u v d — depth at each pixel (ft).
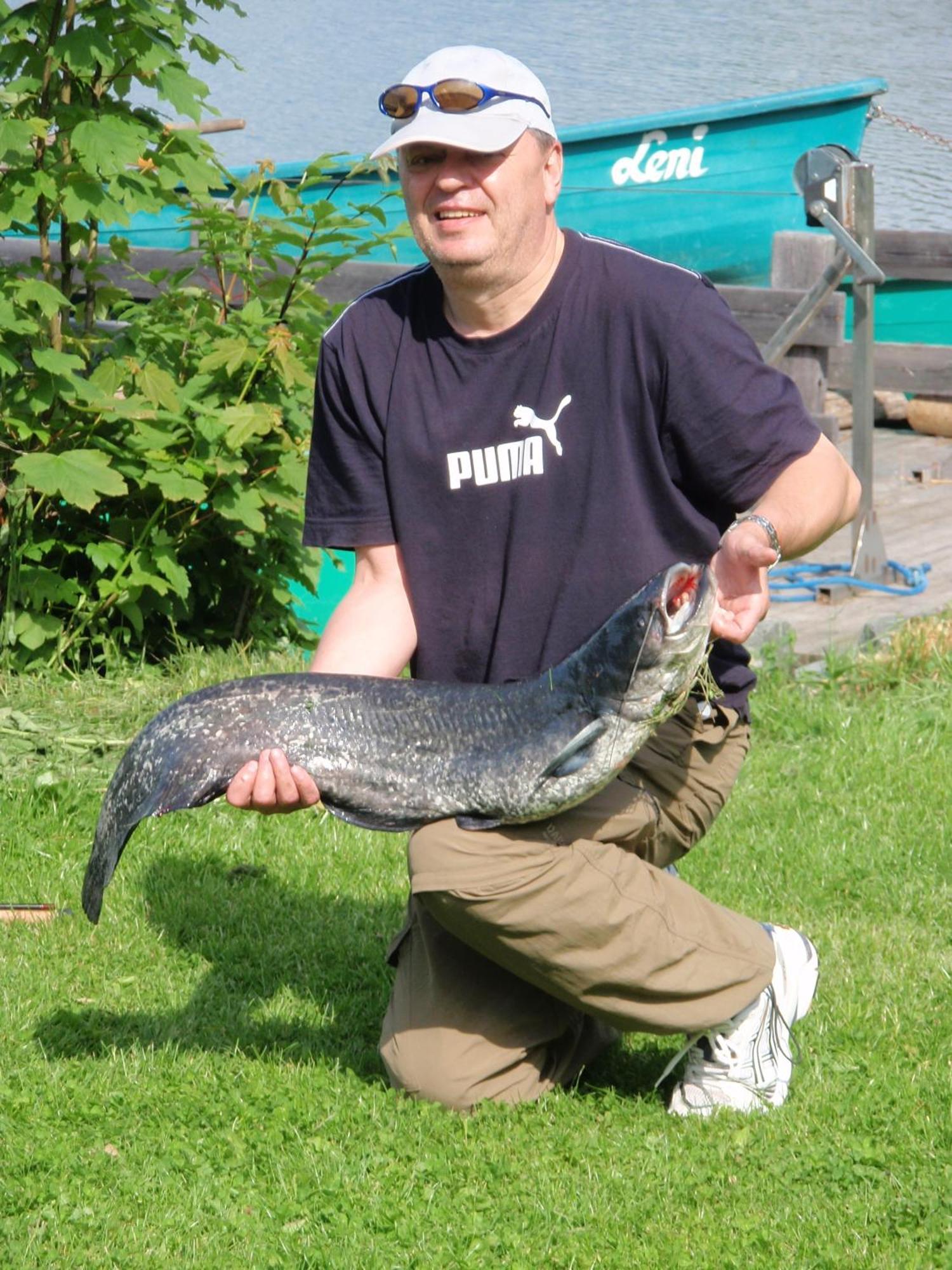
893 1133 10.87
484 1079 11.39
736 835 16.94
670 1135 11.04
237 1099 11.36
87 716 19.92
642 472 10.91
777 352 27.27
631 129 43.68
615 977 10.80
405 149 10.61
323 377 11.70
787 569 28.19
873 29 120.26
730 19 128.26
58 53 19.66
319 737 10.53
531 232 10.71
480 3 146.72
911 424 41.19
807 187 26.89
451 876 10.49
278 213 41.47
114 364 20.95
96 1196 10.19
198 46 21.90
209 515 22.18
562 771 10.27
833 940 14.29
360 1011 13.23
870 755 19.25
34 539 21.76
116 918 14.87
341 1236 9.76
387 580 11.73
